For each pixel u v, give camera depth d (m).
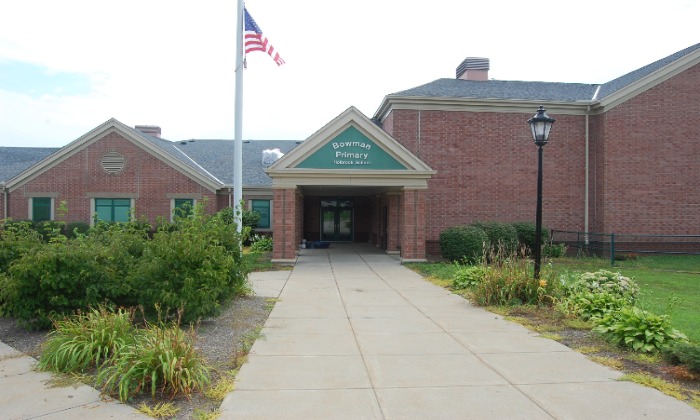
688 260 18.67
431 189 20.42
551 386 5.28
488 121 20.59
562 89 22.80
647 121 20.20
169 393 4.93
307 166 17.33
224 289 8.77
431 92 20.94
